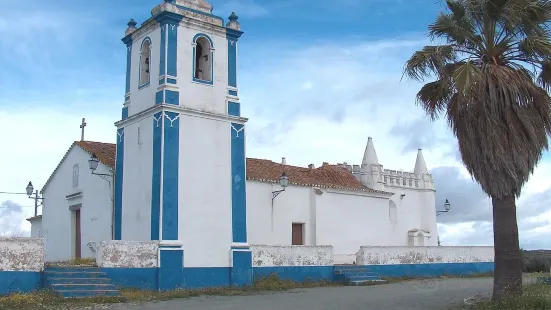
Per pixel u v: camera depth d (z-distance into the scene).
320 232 31.52
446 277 31.59
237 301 19.16
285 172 31.67
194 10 24.19
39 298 17.62
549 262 36.44
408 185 39.50
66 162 30.50
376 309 17.34
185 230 22.39
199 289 21.72
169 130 22.61
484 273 33.81
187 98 23.30
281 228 30.06
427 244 39.19
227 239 23.47
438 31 18.05
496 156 16.58
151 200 22.52
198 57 24.80
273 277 24.59
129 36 25.50
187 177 22.77
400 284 26.80
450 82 17.44
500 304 16.05
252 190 29.17
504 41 17.41
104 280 19.84
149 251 21.41
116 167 25.09
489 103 16.73
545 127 17.09
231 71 24.84
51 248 30.98
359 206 34.00
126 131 24.80
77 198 28.89
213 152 23.62
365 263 28.62
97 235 26.58
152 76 23.69
